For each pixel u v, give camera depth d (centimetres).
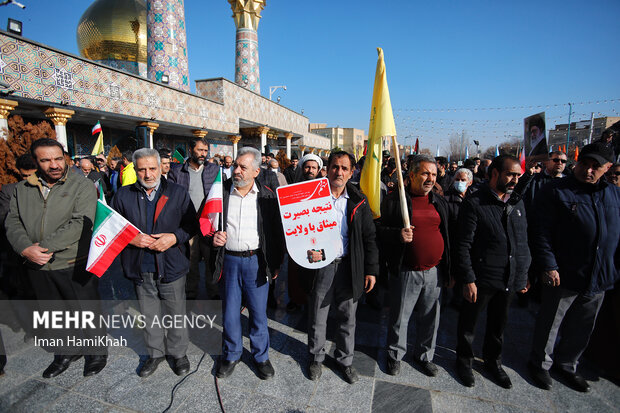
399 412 225
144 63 1652
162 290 260
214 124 1376
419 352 273
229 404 228
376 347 308
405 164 709
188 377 256
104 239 240
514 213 248
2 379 250
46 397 233
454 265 261
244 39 1655
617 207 242
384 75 259
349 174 247
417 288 257
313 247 243
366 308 395
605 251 238
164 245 248
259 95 1736
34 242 254
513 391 250
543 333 259
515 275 248
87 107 866
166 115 1135
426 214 257
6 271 314
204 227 249
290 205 245
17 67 707
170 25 1190
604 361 271
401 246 255
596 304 245
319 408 227
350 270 254
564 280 246
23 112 884
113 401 230
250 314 262
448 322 362
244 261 252
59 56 790
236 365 270
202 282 460
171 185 270
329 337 326
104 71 907
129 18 1557
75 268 266
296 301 360
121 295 403
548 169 397
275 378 257
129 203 256
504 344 316
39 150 244
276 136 2248
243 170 240
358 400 235
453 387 252
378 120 263
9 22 691
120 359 278
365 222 251
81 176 280
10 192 304
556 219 254
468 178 367
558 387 256
